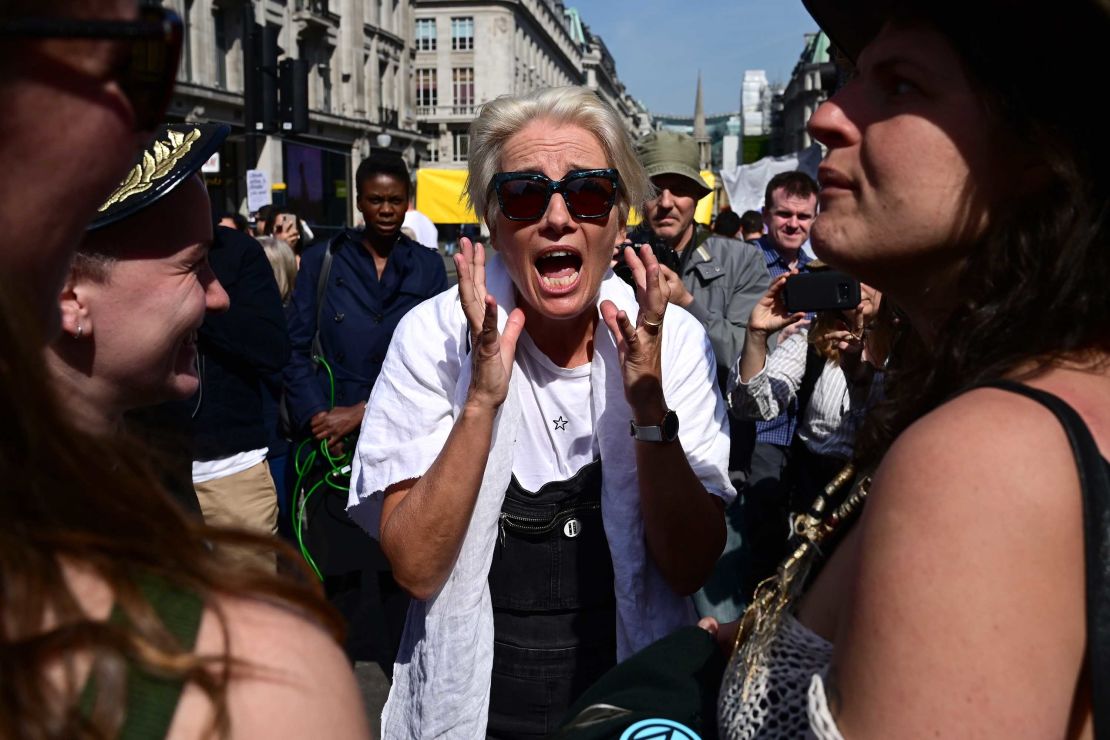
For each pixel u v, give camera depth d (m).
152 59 0.64
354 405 4.30
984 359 0.84
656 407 1.87
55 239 0.61
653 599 2.04
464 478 1.80
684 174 4.21
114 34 0.58
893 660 0.73
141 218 1.44
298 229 8.10
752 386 3.21
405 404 2.02
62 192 0.60
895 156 0.90
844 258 0.96
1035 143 0.83
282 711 0.61
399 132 45.78
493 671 2.02
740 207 12.76
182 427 1.82
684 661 1.27
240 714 0.59
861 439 1.02
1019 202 0.87
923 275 0.95
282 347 3.31
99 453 0.62
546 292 1.97
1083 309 0.80
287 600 0.66
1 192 0.58
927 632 0.71
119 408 1.53
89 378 1.45
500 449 1.92
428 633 1.92
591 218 1.97
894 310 1.36
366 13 42.66
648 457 1.90
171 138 1.53
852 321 2.38
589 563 2.01
